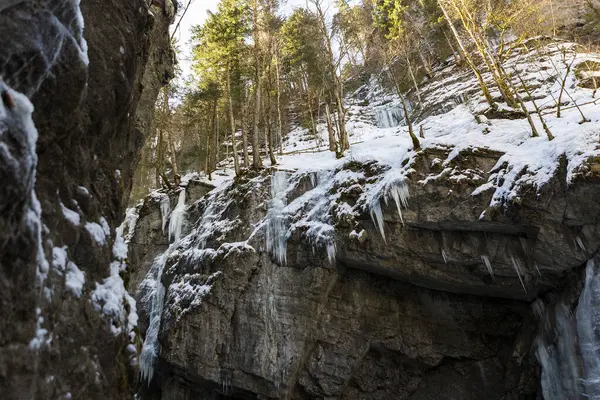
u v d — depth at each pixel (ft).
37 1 11.27
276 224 40.91
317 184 42.65
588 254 25.53
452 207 30.73
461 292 34.32
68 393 12.49
